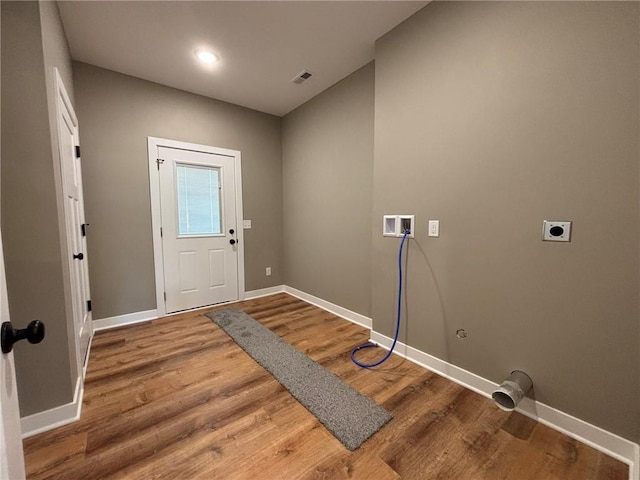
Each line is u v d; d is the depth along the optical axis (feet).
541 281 4.84
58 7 5.95
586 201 4.32
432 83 6.11
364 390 5.77
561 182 4.53
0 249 1.85
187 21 6.55
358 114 8.95
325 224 10.63
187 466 4.03
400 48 6.70
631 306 4.05
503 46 5.02
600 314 4.30
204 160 10.62
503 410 5.20
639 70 3.82
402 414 5.08
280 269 13.21
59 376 4.79
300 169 11.73
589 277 4.37
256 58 8.11
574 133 4.37
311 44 7.47
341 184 9.80
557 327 4.71
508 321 5.28
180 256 10.30
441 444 4.43
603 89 4.09
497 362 5.47
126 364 6.75
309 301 11.71
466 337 5.90
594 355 4.38
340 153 9.75
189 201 10.41
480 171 5.47
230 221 11.47
